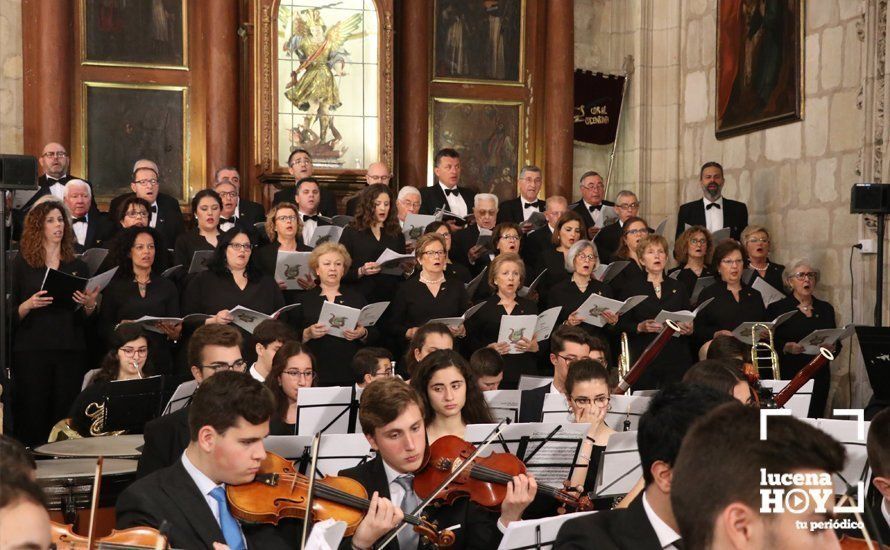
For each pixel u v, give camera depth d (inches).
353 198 451.2
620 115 570.3
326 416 228.1
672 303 389.7
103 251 357.4
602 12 574.9
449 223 425.1
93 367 358.9
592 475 217.6
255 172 503.2
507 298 359.6
